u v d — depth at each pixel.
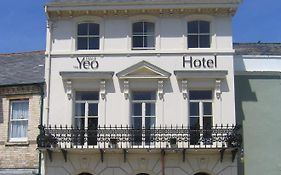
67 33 26.73
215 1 26.23
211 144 25.14
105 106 25.88
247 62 27.25
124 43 26.48
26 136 26.59
